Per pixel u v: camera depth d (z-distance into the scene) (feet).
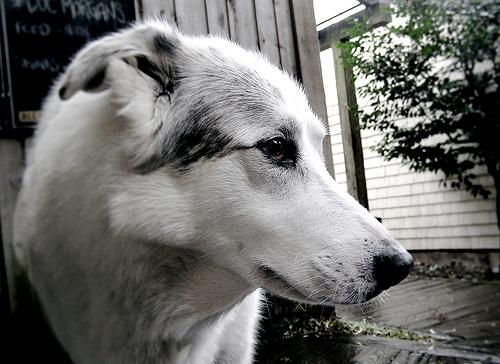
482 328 2.83
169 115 1.24
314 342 2.61
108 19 1.97
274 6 2.98
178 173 1.22
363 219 1.24
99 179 1.24
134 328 1.28
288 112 1.31
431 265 5.31
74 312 1.31
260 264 1.24
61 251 1.30
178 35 1.40
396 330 2.83
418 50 4.67
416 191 5.40
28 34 1.78
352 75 4.04
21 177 1.73
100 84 1.24
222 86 1.30
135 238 1.20
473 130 4.67
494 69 4.68
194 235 1.21
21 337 1.48
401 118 5.04
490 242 4.91
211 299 1.32
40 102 1.80
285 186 1.25
